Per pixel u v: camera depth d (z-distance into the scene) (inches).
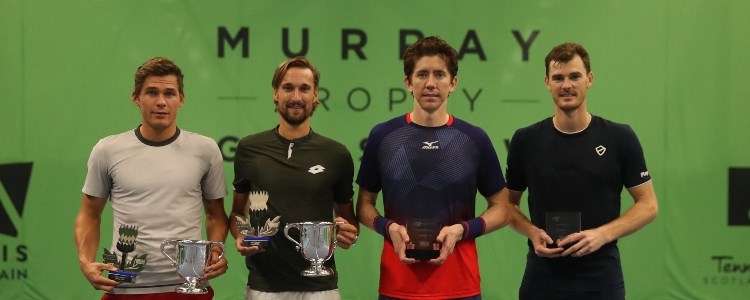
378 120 173.3
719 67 173.6
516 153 127.4
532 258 126.3
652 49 173.5
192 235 116.6
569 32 173.8
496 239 175.8
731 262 175.0
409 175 115.0
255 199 113.4
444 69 113.4
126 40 169.9
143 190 114.6
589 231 118.2
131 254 113.7
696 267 174.7
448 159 115.2
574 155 122.2
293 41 172.1
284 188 118.8
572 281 122.2
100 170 116.7
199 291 111.0
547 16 173.6
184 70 170.9
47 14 168.7
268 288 118.8
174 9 170.7
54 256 169.6
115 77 169.8
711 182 174.1
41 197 169.3
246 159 121.7
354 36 172.7
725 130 174.1
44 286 169.5
